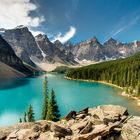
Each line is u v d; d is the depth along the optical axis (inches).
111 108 1051.9
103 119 881.5
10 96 5177.2
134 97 4507.9
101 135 783.1
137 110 3319.4
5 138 853.2
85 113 1043.3
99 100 4397.1
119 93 5255.9
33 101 4483.3
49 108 2411.4
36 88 6663.4
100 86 6948.8
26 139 802.2
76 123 932.0
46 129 855.1
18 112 3553.2
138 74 5831.7
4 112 3565.5
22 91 6018.7
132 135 777.6
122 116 936.9
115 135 791.7
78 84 7682.1
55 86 7057.1
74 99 4564.5
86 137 772.0
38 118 3043.8
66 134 822.5
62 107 3789.4
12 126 937.5
